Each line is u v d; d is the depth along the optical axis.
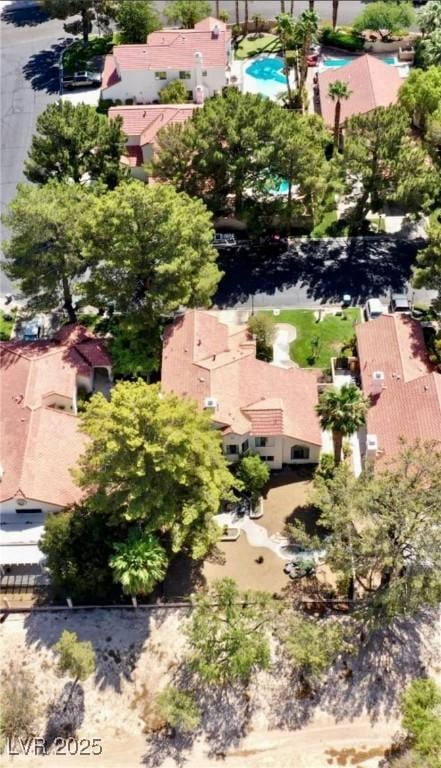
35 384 66.19
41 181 81.69
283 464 65.44
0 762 51.00
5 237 85.12
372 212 84.81
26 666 55.34
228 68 105.25
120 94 102.00
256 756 50.66
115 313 76.69
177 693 51.41
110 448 51.94
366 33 111.31
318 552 59.59
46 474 60.66
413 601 51.25
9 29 118.75
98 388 71.81
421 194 78.38
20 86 107.12
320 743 51.06
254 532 61.53
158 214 67.94
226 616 53.19
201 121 78.31
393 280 80.19
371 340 70.38
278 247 84.38
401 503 51.75
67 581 55.59
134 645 55.94
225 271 82.31
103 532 55.94
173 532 54.81
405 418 62.88
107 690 54.06
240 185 79.81
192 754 50.97
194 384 64.19
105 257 70.81
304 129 80.31
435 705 49.50
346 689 53.38
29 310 75.00
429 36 101.75
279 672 54.38
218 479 56.25
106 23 111.06
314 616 56.59
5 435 63.19
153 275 70.75
